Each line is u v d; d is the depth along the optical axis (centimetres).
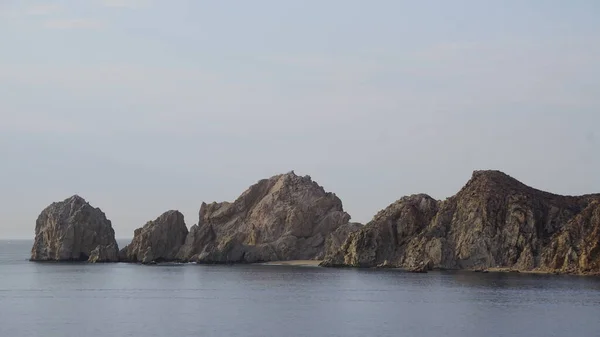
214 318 15600
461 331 13838
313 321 15125
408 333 13662
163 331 14012
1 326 14762
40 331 14162
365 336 13388
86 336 13562
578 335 13412
